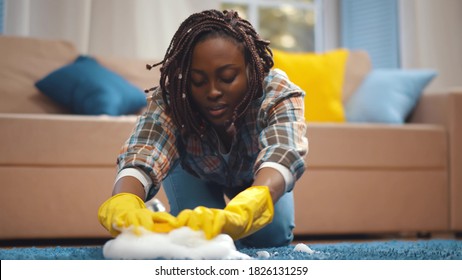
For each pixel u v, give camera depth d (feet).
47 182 8.23
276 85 4.59
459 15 13.98
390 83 11.00
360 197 9.37
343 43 14.67
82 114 9.41
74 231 8.30
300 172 4.30
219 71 4.19
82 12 11.36
